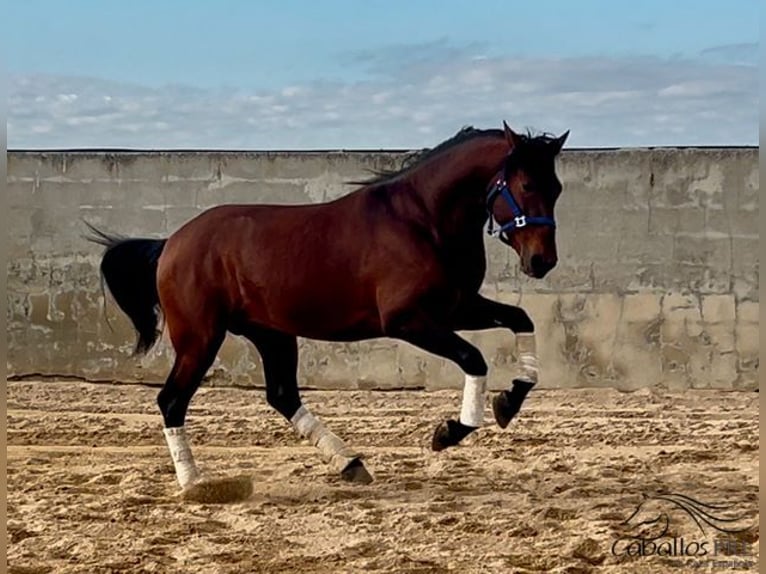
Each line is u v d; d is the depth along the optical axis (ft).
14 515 26.21
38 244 50.78
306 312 27.71
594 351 49.16
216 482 27.50
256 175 50.08
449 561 22.41
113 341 50.70
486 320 27.91
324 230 27.68
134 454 35.29
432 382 49.52
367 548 23.43
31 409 44.78
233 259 28.22
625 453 34.65
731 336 48.73
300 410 30.17
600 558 22.61
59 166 50.72
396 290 26.78
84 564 22.25
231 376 50.16
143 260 29.89
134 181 50.57
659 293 48.91
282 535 24.54
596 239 49.08
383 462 33.09
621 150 48.96
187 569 21.99
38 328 50.93
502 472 31.45
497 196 26.61
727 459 33.22
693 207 48.78
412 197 27.27
